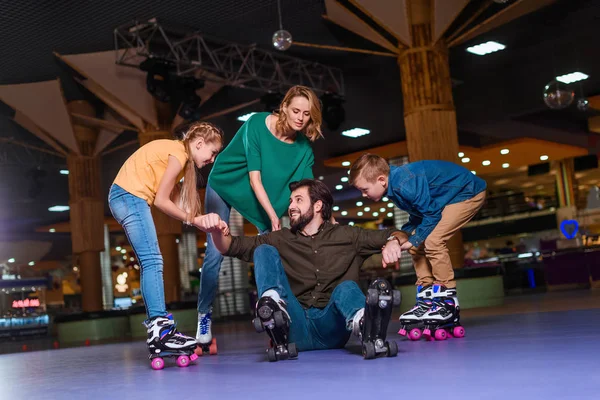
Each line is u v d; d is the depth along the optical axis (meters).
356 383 1.80
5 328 18.59
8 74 12.66
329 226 2.88
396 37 10.36
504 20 10.35
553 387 1.49
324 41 11.73
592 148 21.12
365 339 2.40
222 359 3.15
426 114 10.15
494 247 30.42
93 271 15.91
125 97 12.91
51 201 23.17
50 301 32.00
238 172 3.49
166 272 14.63
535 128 18.00
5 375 3.57
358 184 3.32
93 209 15.77
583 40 12.17
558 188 24.16
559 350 2.22
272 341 2.79
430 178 3.45
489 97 15.26
